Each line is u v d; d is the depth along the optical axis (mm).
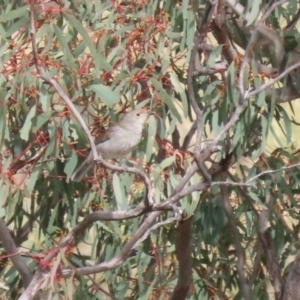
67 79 10211
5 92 9984
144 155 10984
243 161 12445
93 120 10898
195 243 12398
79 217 12266
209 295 12375
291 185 12516
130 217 8758
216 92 10859
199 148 8656
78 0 10734
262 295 12070
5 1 10766
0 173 10086
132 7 10953
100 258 11953
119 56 10727
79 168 10305
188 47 10617
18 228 12047
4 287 11867
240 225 12523
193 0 10672
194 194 10102
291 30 11492
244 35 11469
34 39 7980
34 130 9953
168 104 10359
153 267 12008
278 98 11344
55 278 9516
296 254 11375
